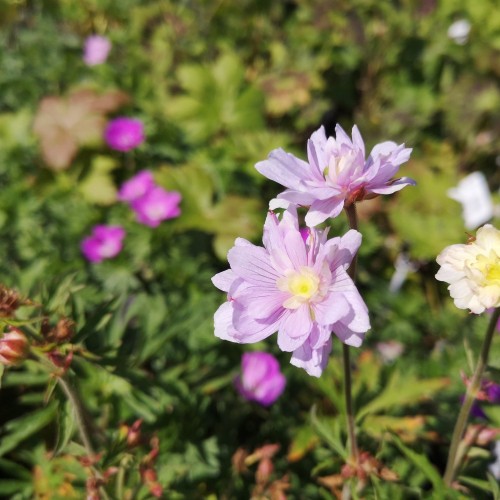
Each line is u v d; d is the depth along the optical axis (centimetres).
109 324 41
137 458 38
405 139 65
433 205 57
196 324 47
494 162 66
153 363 46
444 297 56
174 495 40
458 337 51
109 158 61
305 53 72
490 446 41
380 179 31
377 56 70
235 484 43
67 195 59
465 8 69
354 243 31
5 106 70
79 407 36
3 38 78
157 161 63
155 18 77
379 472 36
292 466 45
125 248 53
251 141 59
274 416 47
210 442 43
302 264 31
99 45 70
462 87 66
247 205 54
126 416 42
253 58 75
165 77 73
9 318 34
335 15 70
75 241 56
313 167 32
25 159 62
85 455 37
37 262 44
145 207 53
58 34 78
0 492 42
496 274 31
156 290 52
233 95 64
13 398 45
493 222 56
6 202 56
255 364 45
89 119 62
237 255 31
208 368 46
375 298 53
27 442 42
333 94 71
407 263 56
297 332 31
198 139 63
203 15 76
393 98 69
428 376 46
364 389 41
